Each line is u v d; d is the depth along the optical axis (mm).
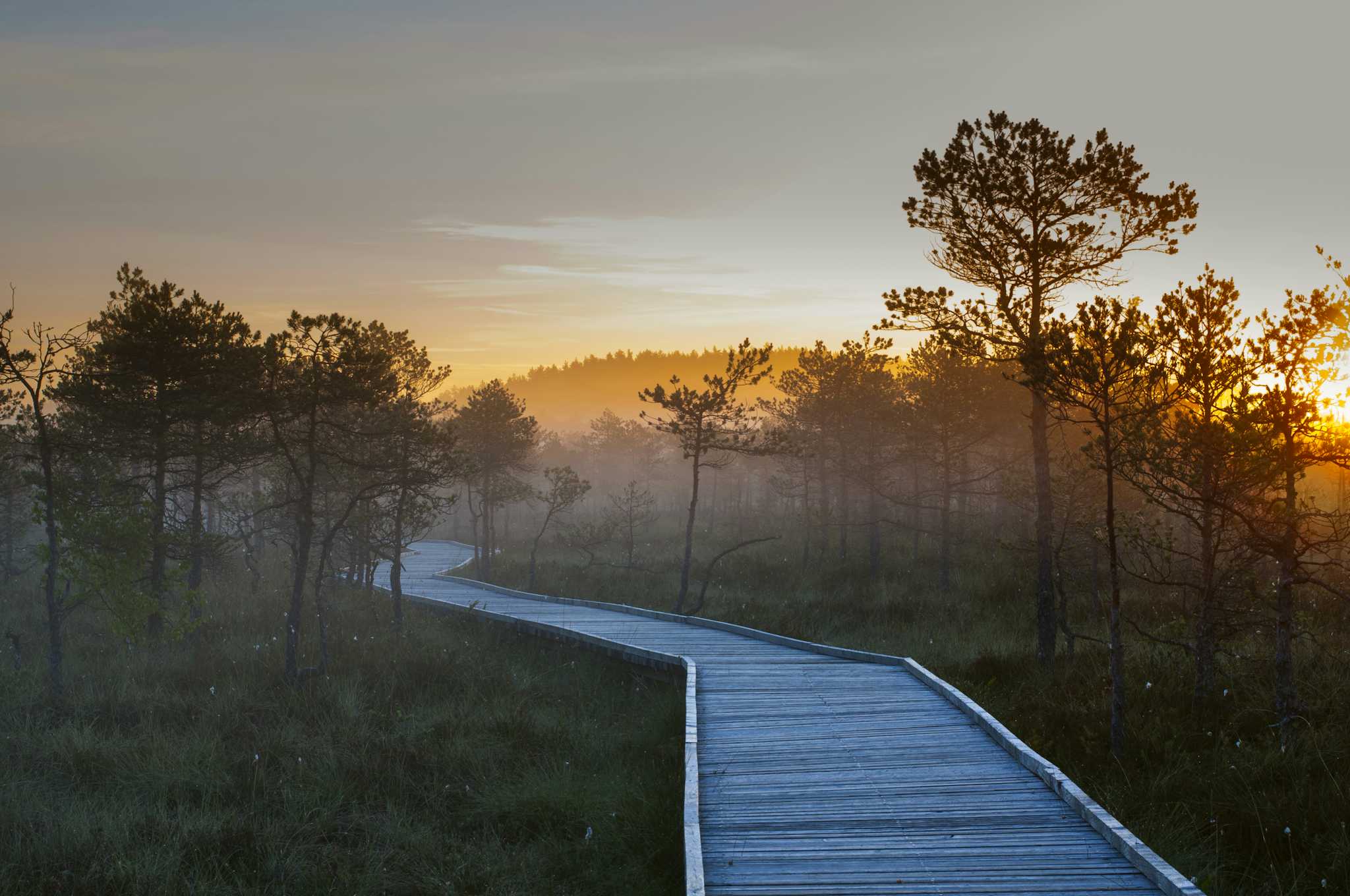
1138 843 6398
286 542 25922
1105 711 11047
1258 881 7086
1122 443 10164
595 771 11703
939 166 14359
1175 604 17516
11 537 26375
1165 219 13281
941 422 26375
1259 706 10406
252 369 17188
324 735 12680
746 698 12297
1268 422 9555
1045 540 14453
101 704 13875
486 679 16656
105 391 17906
